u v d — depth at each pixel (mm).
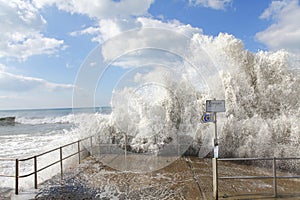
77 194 4711
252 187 4934
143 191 4828
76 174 6188
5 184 6008
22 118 39000
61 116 41938
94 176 5988
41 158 9188
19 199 4477
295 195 4402
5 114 51125
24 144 14484
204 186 5062
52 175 6738
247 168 6824
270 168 6930
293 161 6918
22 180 6461
